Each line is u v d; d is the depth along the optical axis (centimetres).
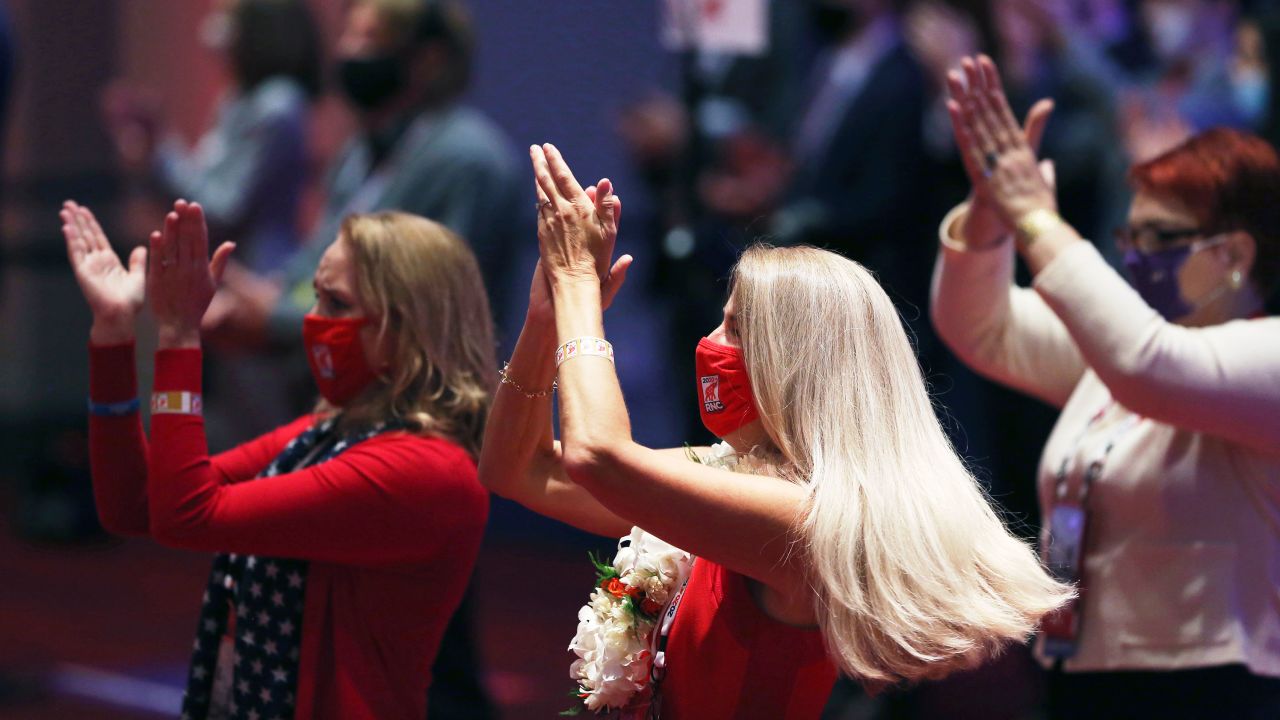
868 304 469
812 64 1404
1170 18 1194
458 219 974
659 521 445
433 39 1007
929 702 1098
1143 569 600
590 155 1596
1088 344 584
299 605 557
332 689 554
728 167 1146
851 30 1167
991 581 448
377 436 571
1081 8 1207
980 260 677
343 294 588
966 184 1123
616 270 488
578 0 1595
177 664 1276
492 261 989
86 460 1820
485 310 609
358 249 589
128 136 1214
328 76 1739
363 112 1015
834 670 475
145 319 1298
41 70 2039
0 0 1160
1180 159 613
